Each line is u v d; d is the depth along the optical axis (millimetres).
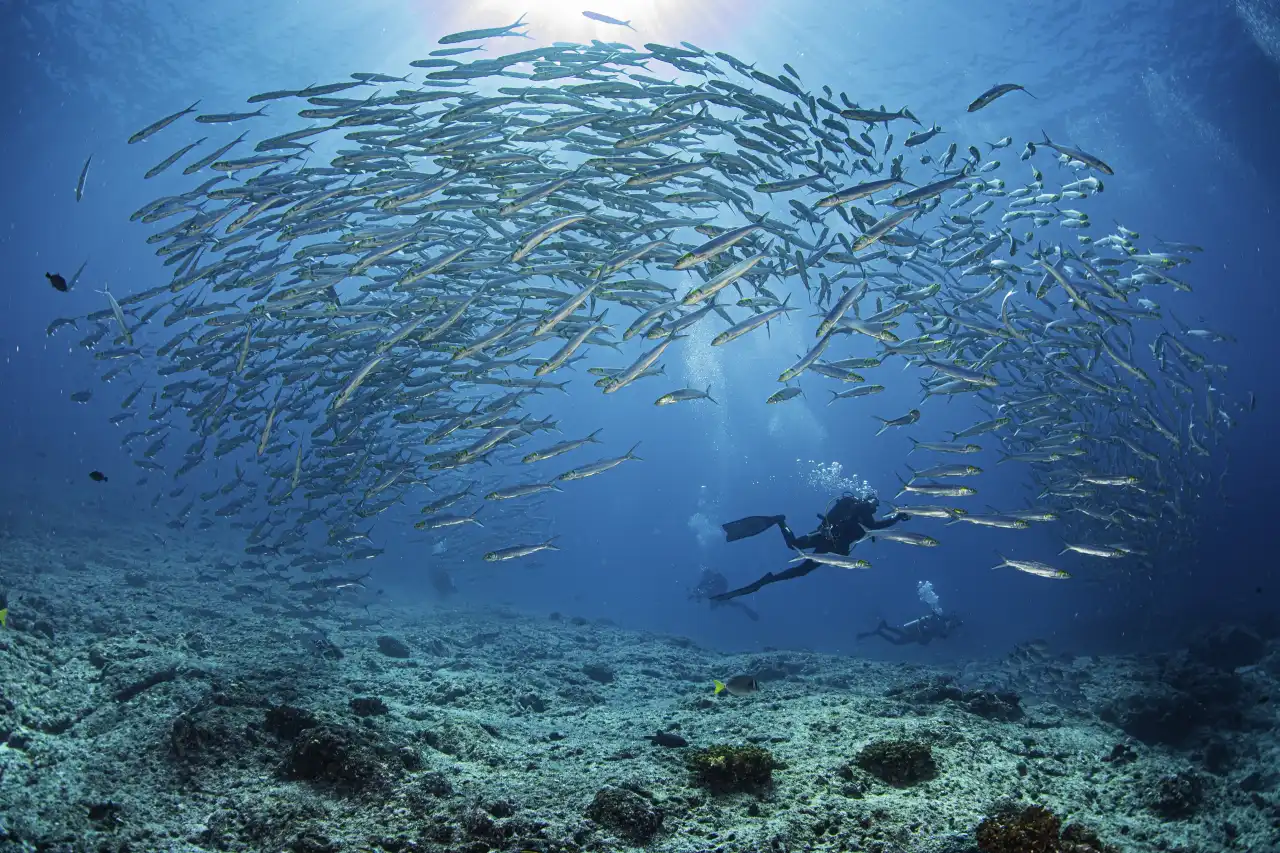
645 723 6871
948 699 7414
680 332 7312
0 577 9555
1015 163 29250
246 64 25406
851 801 4594
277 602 12344
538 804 4445
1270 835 4891
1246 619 15617
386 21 22047
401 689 7387
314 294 8172
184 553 16359
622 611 33531
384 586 20203
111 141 33531
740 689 5887
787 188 6844
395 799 4426
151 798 4297
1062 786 5508
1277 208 38281
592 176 7625
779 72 23188
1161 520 13922
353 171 8742
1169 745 7844
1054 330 9391
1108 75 24781
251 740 5023
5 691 5348
